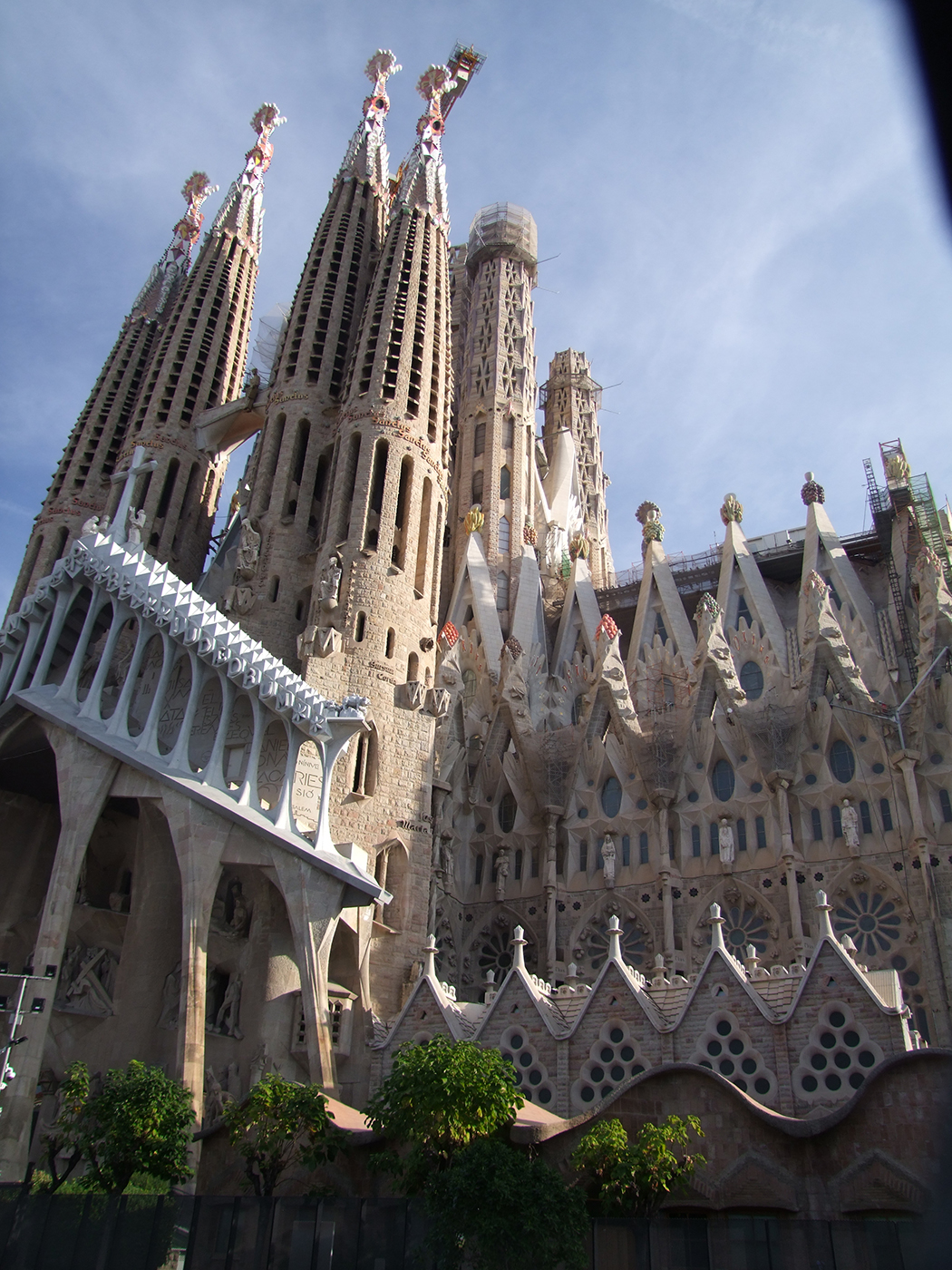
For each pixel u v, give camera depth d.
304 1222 25.28
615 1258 24.89
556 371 104.94
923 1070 28.52
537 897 54.22
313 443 64.44
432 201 71.12
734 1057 34.44
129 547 47.97
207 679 46.06
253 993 43.56
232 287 80.62
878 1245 22.42
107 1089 30.83
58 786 46.16
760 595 66.00
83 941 45.91
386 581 54.91
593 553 93.81
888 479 64.75
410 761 50.81
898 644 59.09
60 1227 24.72
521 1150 30.11
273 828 42.88
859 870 48.62
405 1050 30.38
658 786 53.12
